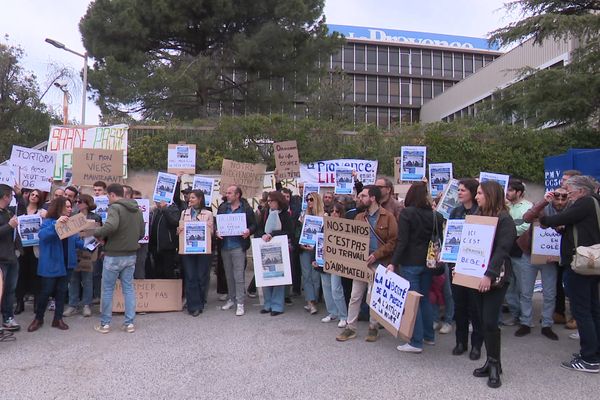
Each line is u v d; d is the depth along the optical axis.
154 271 8.63
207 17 18.55
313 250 7.64
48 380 4.82
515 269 6.81
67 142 12.05
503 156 12.71
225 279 9.05
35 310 7.04
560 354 5.65
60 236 6.40
